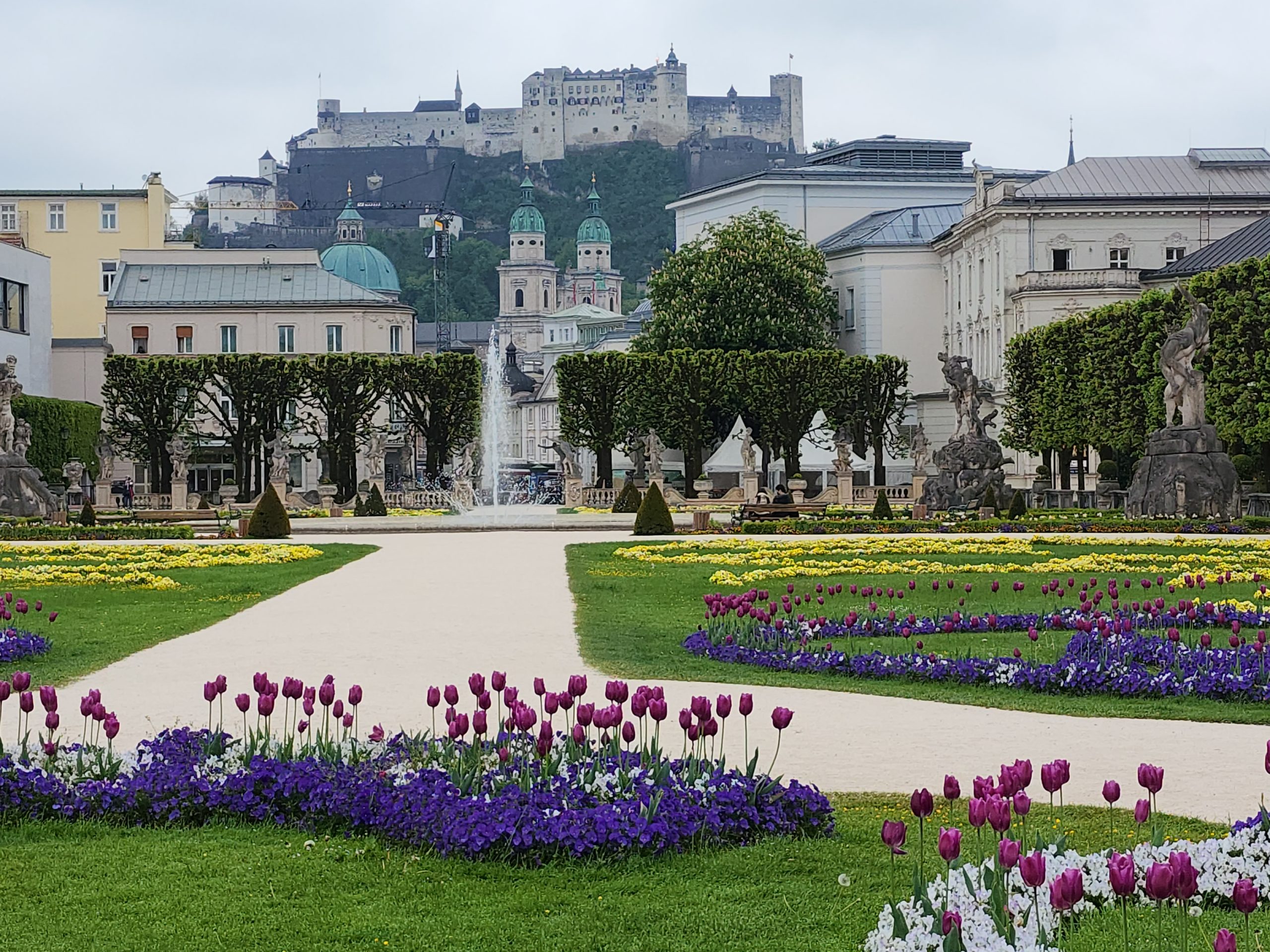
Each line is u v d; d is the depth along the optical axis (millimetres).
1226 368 82250
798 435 114812
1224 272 82688
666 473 133000
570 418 112688
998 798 12352
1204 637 28016
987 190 130250
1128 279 121438
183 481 98812
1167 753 20047
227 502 100938
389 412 148375
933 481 78938
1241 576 43000
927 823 16359
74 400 134875
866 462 104750
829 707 23656
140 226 157750
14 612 34156
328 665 27859
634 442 115875
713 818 15531
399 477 146125
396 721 22312
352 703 18156
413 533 72812
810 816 16078
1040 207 124750
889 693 25203
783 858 15094
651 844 15164
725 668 27984
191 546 58688
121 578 45156
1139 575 44750
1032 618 33125
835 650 28578
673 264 137125
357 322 145875
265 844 15820
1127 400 90875
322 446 117312
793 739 21031
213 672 27031
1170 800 17359
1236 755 19875
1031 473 123875
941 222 151625
